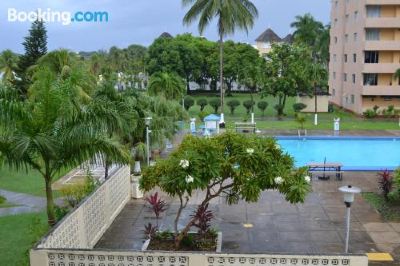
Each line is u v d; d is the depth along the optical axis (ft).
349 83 149.79
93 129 32.99
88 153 34.30
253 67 148.36
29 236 41.52
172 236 36.73
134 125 46.88
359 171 66.90
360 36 137.69
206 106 159.84
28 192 57.57
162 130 66.64
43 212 49.39
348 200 33.88
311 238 40.91
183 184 29.68
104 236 41.34
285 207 49.83
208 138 32.78
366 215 46.98
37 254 28.58
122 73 239.71
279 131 105.29
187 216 46.78
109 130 34.94
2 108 31.19
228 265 28.53
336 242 39.91
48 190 34.63
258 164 30.58
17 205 52.08
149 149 63.41
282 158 32.55
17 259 37.04
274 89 136.46
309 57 144.15
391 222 44.80
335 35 169.27
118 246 39.09
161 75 117.80
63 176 65.51
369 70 134.82
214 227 43.68
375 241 40.06
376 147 94.02
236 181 31.19
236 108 154.30
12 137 31.65
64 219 32.68
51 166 34.58
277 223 44.88
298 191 30.09
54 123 33.14
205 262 28.55
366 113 131.64
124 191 50.42
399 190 50.49
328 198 53.21
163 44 211.20
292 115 136.46
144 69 221.05
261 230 43.01
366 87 134.72
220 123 107.55
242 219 46.11
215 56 209.97
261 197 53.36
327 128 110.22
